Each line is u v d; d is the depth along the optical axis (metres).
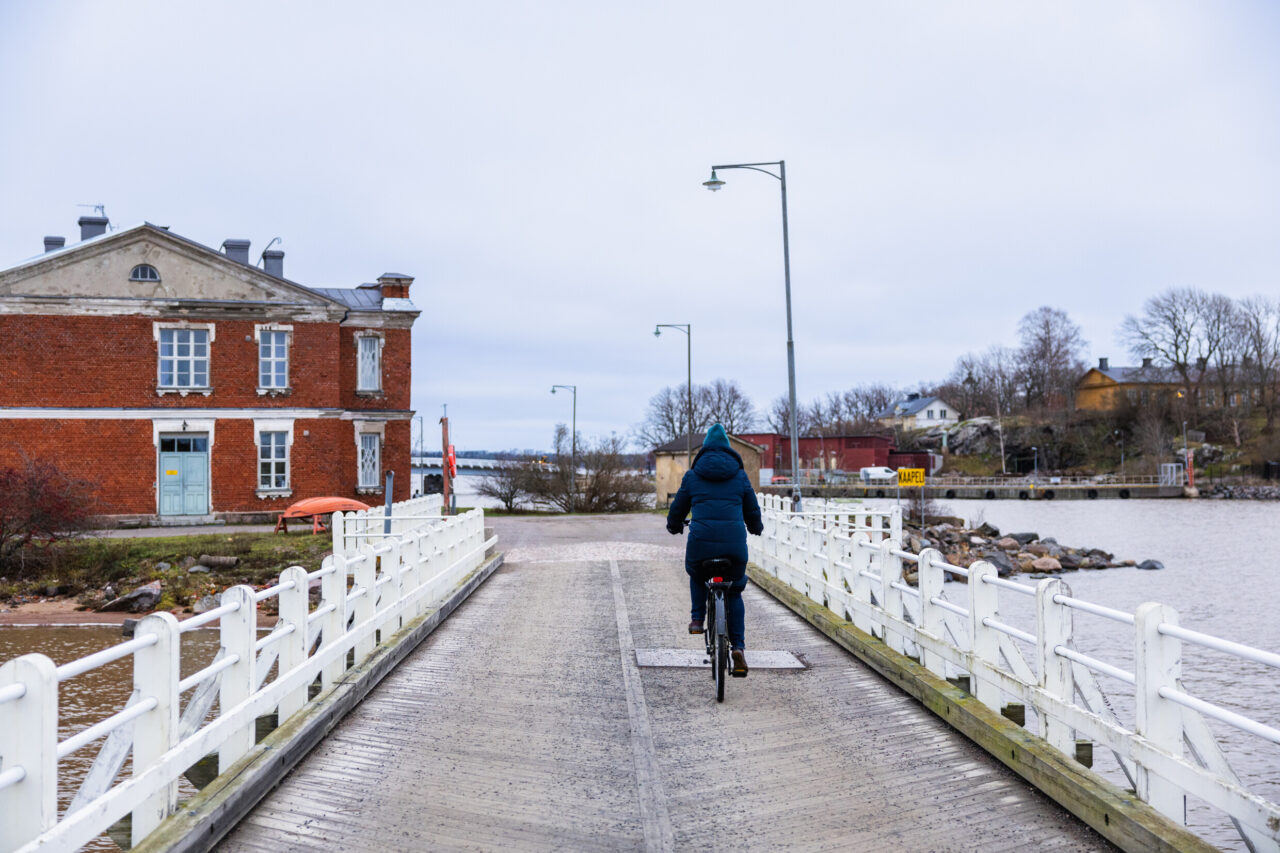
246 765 5.97
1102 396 130.75
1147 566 36.75
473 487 59.75
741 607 8.92
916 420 146.00
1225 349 120.31
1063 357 140.38
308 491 35.62
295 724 6.92
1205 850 4.47
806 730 7.70
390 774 6.55
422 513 24.69
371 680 8.95
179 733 5.36
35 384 33.53
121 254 34.28
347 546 18.44
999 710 7.27
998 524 61.72
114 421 34.09
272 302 35.31
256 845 5.26
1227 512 73.69
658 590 16.55
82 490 29.03
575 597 15.70
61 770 9.71
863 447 110.12
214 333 35.00
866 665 10.11
